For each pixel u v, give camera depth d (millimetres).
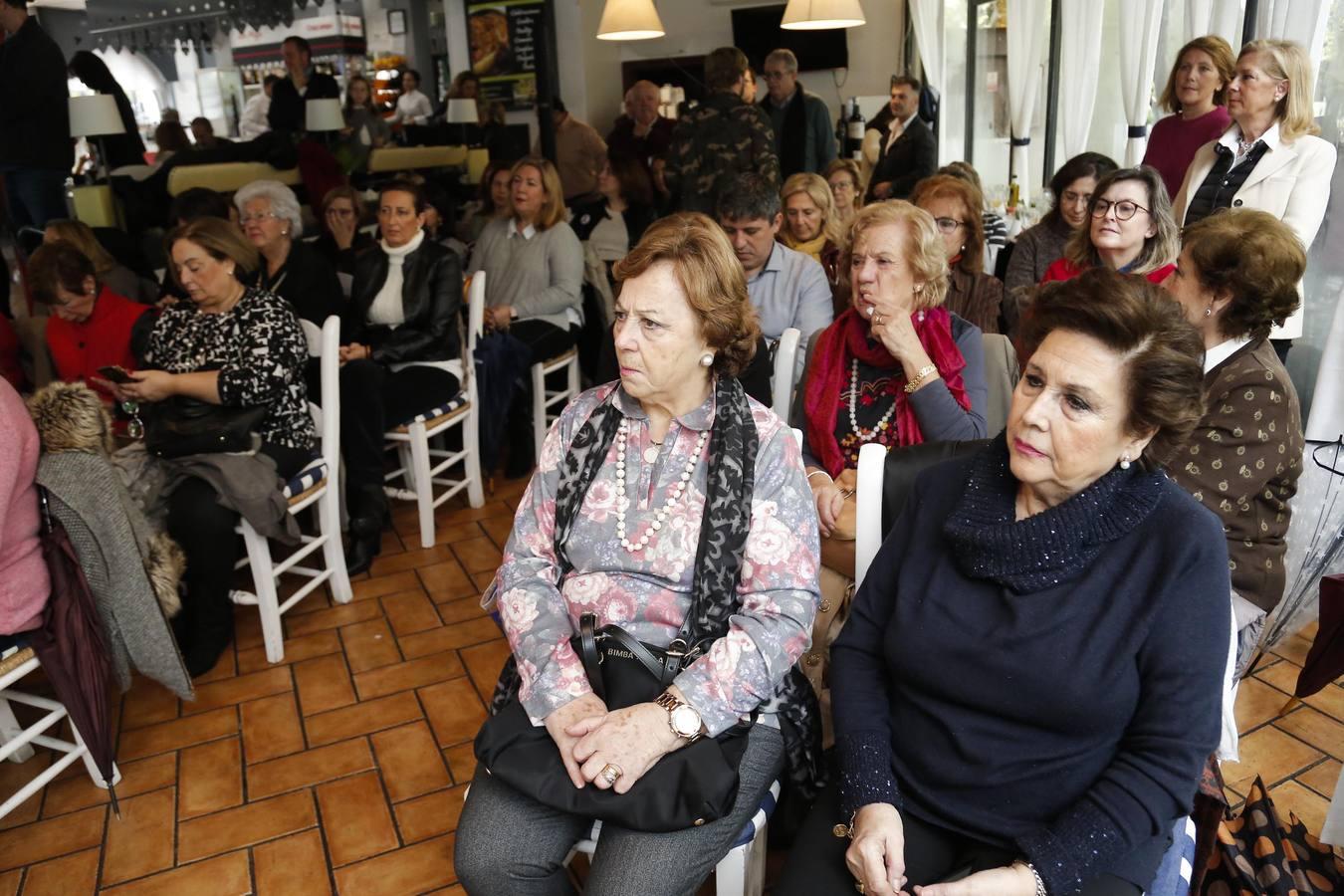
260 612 2863
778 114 6453
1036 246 3547
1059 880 1164
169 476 2637
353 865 2018
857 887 1284
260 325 2797
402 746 2402
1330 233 3309
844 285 2713
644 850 1363
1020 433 1222
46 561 2031
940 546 1373
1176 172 3834
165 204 6020
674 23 9547
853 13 4758
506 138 8273
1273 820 1646
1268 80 3100
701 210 4539
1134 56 4559
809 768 1586
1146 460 1240
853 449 2090
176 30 9695
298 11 9938
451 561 3408
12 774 2350
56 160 5730
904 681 1366
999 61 7059
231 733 2469
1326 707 2424
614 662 1463
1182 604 1184
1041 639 1229
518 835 1418
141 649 2203
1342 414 2750
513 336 3986
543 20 9148
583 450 1585
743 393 1589
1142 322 1142
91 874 2012
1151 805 1163
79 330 3156
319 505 3029
